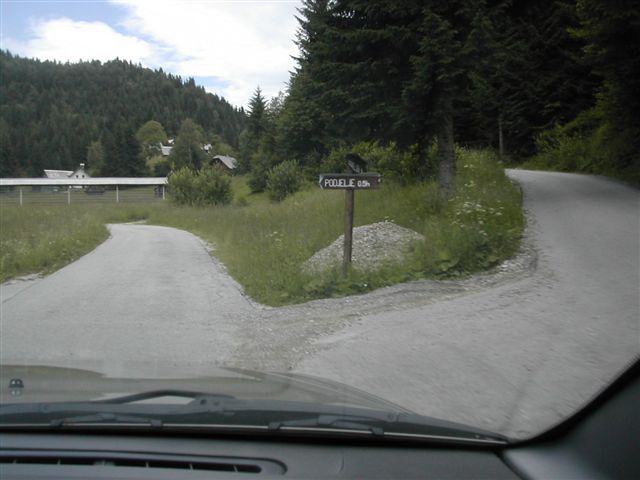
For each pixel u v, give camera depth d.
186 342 7.84
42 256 15.72
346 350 7.14
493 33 15.63
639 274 9.95
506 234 12.34
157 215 40.53
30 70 179.38
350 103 16.97
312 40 18.34
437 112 16.25
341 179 11.07
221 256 16.78
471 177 19.48
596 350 6.67
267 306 10.19
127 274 13.77
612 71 23.17
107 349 7.48
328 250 13.27
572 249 11.85
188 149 118.56
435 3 15.73
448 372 6.18
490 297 9.24
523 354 6.66
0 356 7.12
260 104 78.44
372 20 16.73
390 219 15.71
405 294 9.80
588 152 29.12
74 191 73.50
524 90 38.94
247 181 68.38
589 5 21.56
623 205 16.38
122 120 135.50
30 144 119.88
